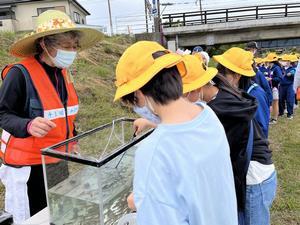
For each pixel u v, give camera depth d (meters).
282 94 7.62
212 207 0.93
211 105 1.59
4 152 1.82
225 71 2.27
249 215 1.77
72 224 1.30
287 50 35.47
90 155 1.39
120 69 0.94
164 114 0.93
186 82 1.54
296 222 3.14
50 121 1.60
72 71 7.69
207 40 19.34
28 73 1.69
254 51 4.43
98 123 5.39
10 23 23.44
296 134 6.14
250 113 1.57
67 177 1.25
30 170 1.76
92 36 1.97
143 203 0.85
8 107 1.67
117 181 1.28
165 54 0.93
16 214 1.81
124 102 1.00
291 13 18.94
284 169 4.35
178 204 0.85
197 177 0.87
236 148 1.63
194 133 0.91
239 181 1.68
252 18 19.05
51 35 1.67
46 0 24.73
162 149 0.86
